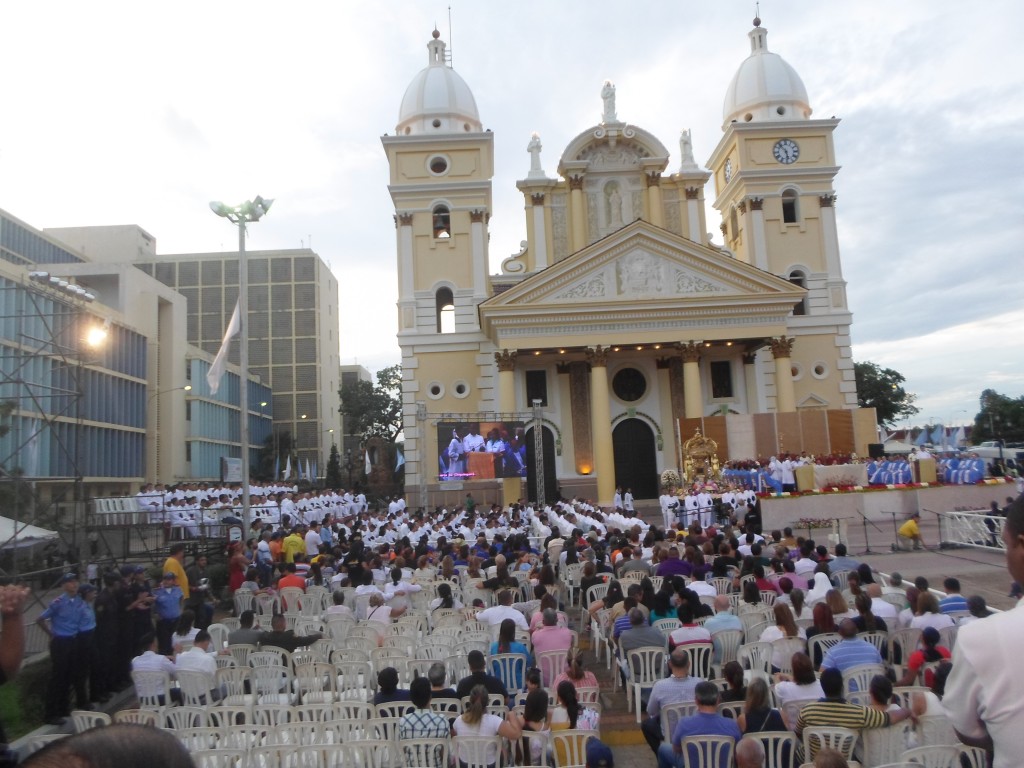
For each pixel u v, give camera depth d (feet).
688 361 142.82
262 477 276.21
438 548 78.69
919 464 109.40
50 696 41.86
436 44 173.47
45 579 79.10
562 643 39.70
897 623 41.57
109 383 174.60
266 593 63.16
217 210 88.43
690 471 136.87
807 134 164.35
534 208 160.15
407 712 32.01
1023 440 337.52
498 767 28.78
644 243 142.92
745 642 44.09
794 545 68.44
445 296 161.48
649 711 32.22
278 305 318.04
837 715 26.23
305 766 29.04
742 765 22.06
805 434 141.79
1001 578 66.59
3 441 119.75
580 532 83.15
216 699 40.09
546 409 152.76
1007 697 10.59
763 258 160.97
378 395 283.59
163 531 101.71
